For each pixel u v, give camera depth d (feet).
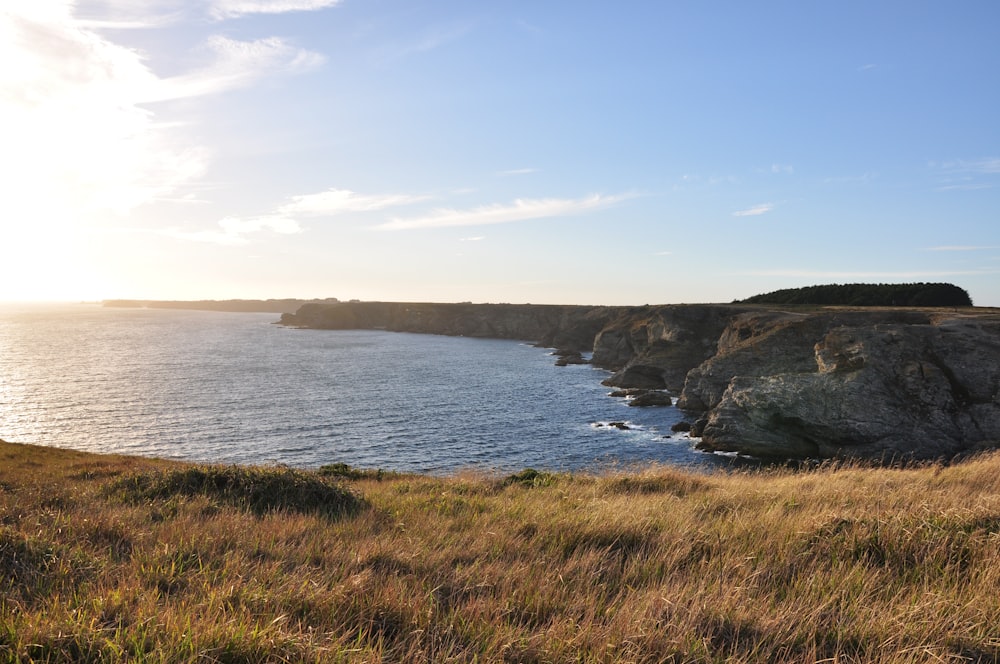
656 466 51.88
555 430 193.77
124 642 12.34
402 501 37.63
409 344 597.11
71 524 23.72
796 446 163.43
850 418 155.63
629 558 21.97
